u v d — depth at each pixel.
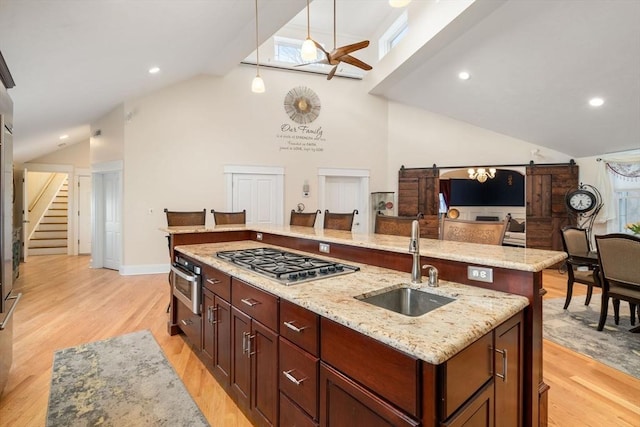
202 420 1.90
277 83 6.39
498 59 4.62
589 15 3.46
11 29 2.58
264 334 1.66
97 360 2.61
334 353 1.23
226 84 6.02
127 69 4.31
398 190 7.24
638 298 2.95
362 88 7.05
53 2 2.45
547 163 6.58
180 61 4.73
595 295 4.52
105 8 2.79
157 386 2.25
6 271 2.06
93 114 5.69
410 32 5.11
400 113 7.27
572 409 2.03
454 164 7.07
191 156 5.82
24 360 2.60
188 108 5.80
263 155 6.28
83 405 2.04
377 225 2.94
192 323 2.64
